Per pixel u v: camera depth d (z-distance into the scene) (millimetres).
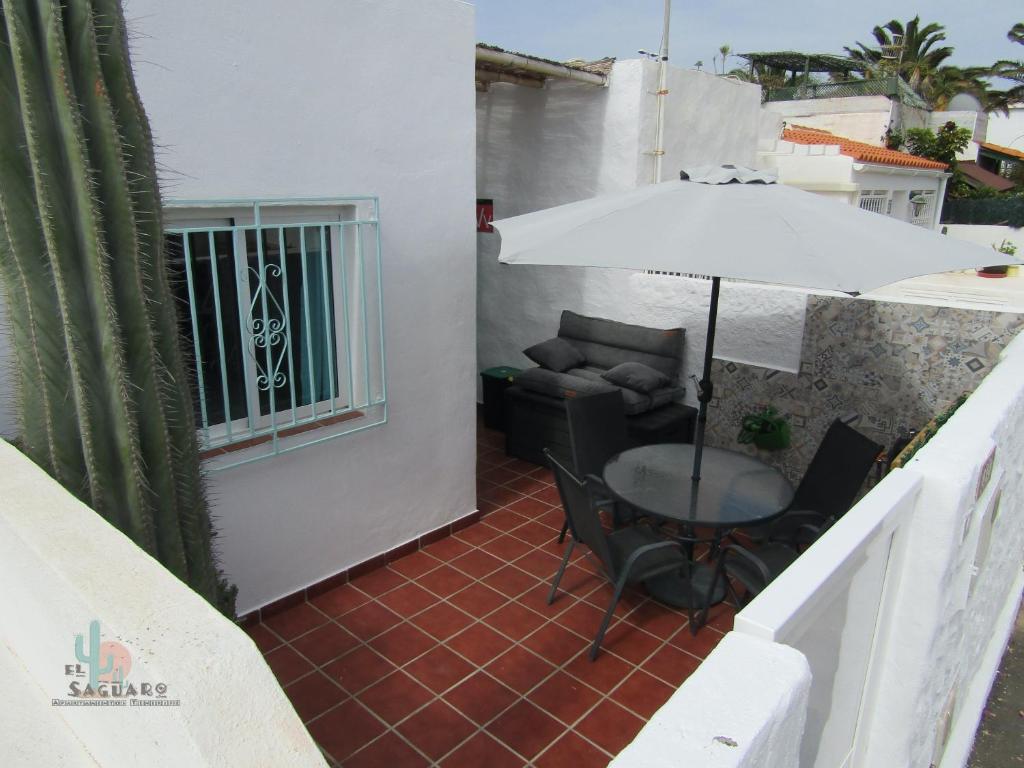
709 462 4387
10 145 1788
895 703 2312
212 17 3178
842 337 5039
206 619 1228
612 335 6285
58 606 1453
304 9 3479
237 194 3424
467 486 5102
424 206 4266
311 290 4039
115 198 1858
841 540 1725
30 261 1858
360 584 4398
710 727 1107
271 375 3654
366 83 3814
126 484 1983
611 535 4094
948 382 4680
